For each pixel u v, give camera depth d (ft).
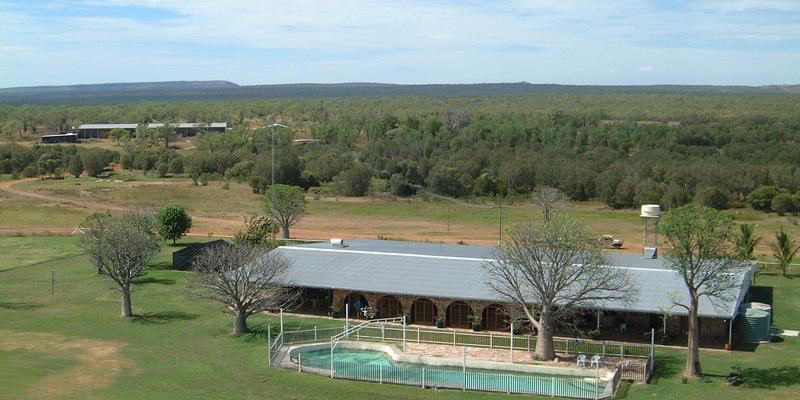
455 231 312.09
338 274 189.98
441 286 178.91
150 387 138.41
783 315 181.98
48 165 492.13
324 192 416.46
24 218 344.49
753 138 536.83
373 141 579.89
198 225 325.21
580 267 154.71
